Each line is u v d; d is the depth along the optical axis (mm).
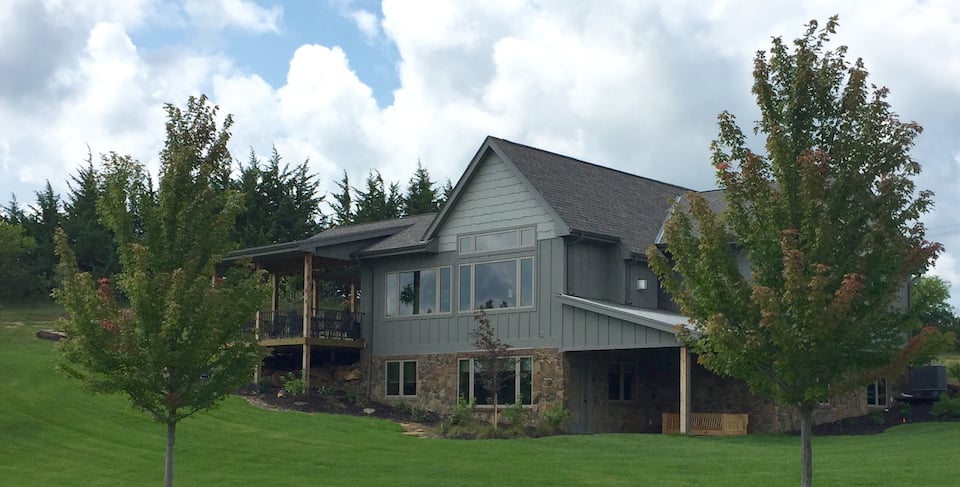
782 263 12273
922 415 28234
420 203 51812
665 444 21703
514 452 20844
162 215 15188
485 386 26516
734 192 12688
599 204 29062
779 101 12820
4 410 23219
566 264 26828
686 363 24125
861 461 18047
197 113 15977
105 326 14422
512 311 27703
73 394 24828
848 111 12367
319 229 49375
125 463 19672
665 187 33844
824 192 12031
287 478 18141
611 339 25469
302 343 29453
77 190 46250
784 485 15812
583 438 22859
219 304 14766
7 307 40969
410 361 29953
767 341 12164
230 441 21734
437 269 29703
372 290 31406
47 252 44031
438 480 17672
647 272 28891
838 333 11797
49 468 19219
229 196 15914
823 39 12766
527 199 27766
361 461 19812
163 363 14484
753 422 26484
